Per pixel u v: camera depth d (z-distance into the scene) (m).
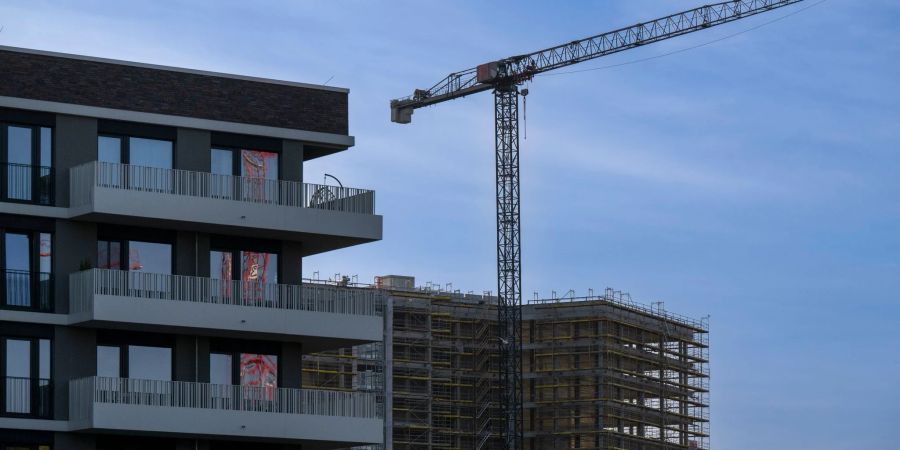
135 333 61.19
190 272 62.44
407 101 185.12
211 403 61.28
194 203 61.28
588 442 150.38
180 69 63.44
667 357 157.75
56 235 60.12
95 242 60.88
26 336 58.97
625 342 154.25
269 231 63.12
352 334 63.72
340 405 64.12
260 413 61.41
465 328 156.12
